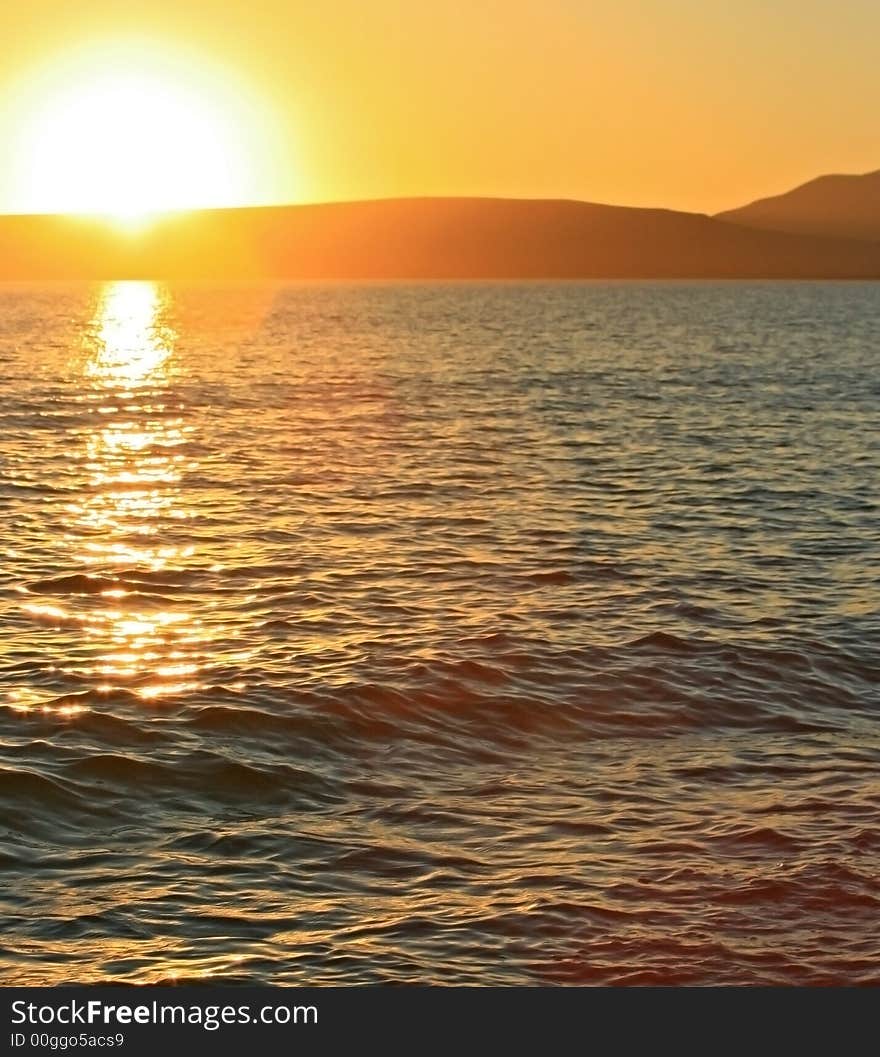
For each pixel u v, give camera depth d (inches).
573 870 514.0
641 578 989.2
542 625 851.4
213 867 515.5
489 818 565.3
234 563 1021.2
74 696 698.8
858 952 456.4
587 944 459.8
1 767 599.2
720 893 494.6
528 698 711.7
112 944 455.8
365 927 470.0
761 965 448.1
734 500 1339.8
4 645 794.2
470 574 995.3
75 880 502.0
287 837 543.8
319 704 690.2
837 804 578.2
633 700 717.3
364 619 863.1
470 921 474.6
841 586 975.6
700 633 839.1
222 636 821.2
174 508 1257.4
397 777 611.2
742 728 682.8
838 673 770.8
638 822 560.7
